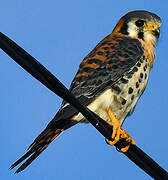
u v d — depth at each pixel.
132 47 12.50
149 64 12.59
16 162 10.22
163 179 9.27
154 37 13.05
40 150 10.63
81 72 12.03
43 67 8.08
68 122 10.84
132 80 11.97
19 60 7.96
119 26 13.49
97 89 11.66
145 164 9.45
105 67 11.98
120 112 11.84
